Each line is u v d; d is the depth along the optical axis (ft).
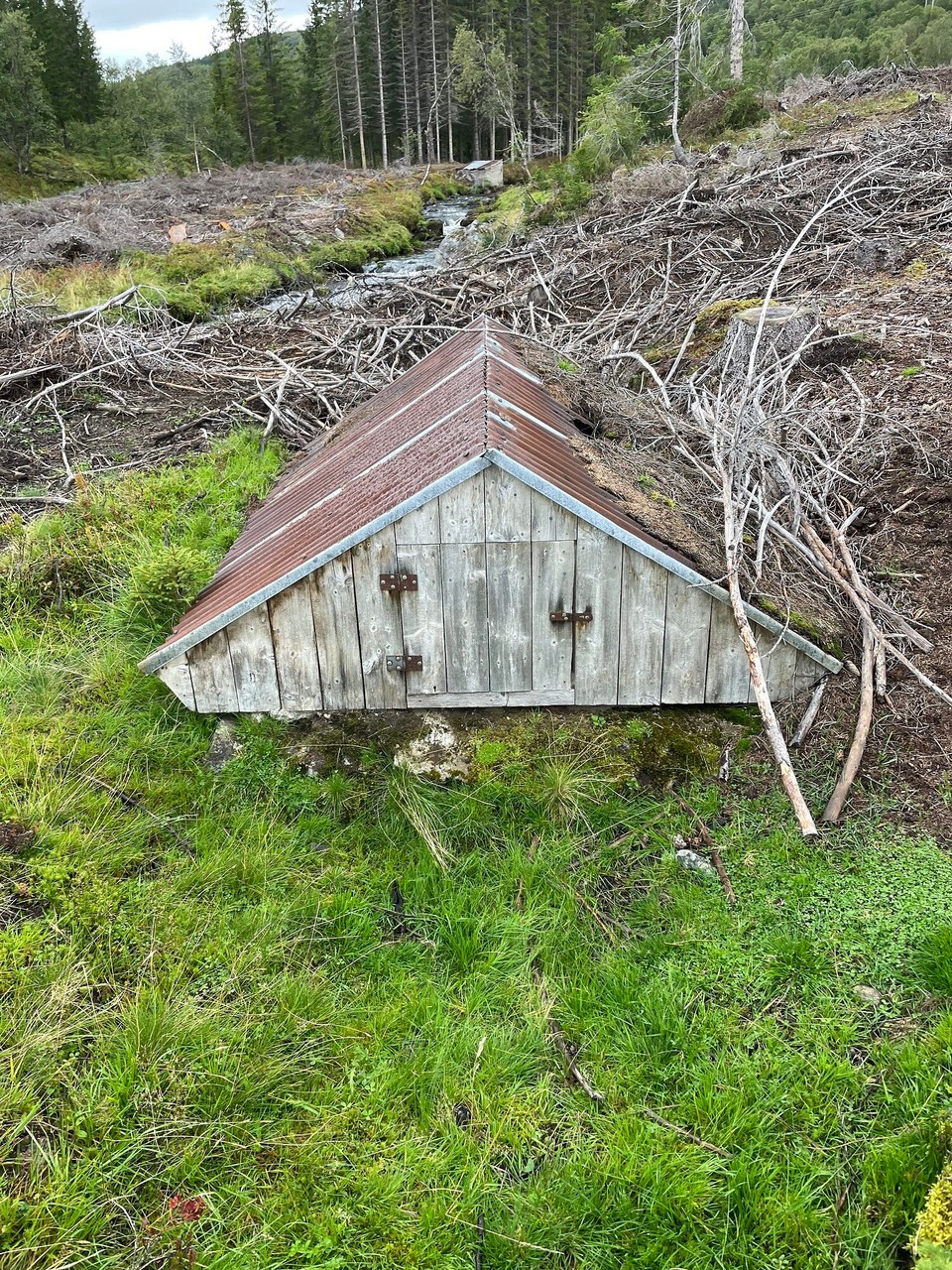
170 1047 11.49
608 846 14.56
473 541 14.90
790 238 39.04
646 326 34.12
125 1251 9.67
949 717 15.26
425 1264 9.59
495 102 135.54
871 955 12.26
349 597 15.39
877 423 22.40
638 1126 10.75
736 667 15.65
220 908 13.70
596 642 15.57
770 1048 11.35
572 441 17.99
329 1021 12.09
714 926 13.01
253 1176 10.43
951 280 31.30
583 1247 9.74
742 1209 9.88
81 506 24.22
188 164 153.07
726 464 19.11
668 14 80.74
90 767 16.19
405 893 14.20
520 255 47.21
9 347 37.01
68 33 182.80
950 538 18.76
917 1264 8.18
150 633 18.99
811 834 13.44
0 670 18.69
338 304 48.57
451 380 20.21
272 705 16.35
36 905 13.39
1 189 121.60
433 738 15.96
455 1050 11.79
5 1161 10.25
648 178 51.24
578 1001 12.39
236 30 181.27
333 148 183.73
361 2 175.32
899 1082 10.73
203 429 30.99
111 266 60.39
